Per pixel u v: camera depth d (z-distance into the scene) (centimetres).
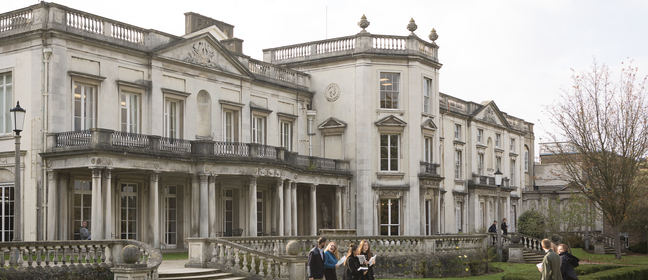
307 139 4638
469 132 5850
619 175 4450
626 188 4472
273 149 3719
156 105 3441
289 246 2345
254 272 2286
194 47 3700
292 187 3956
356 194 4472
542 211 5247
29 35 2992
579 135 4597
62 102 3005
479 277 3183
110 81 3241
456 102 5688
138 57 3391
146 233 3406
